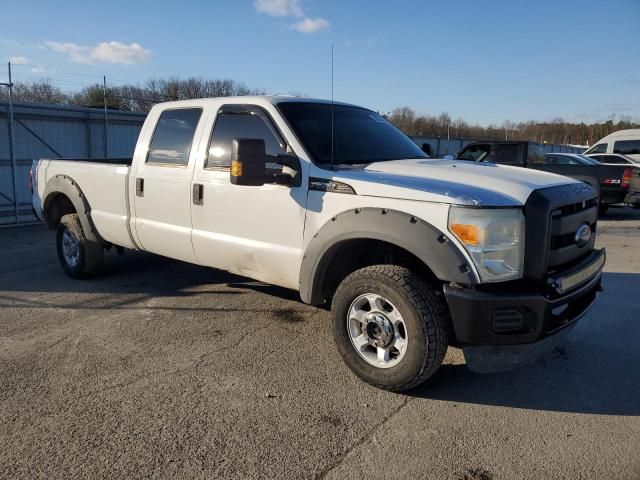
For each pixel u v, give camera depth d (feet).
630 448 9.79
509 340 10.62
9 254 26.61
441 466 9.23
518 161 42.37
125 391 11.78
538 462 9.36
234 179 12.34
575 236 12.01
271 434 10.16
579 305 12.44
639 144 61.98
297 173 13.25
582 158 48.01
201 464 9.20
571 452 9.66
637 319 16.92
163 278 21.44
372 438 10.07
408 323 11.09
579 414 11.07
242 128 14.80
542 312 10.57
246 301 18.38
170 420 10.59
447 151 86.69
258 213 14.08
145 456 9.40
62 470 8.99
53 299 18.57
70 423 10.44
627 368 13.33
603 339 15.24
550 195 11.18
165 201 16.60
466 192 10.83
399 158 14.84
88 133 42.39
